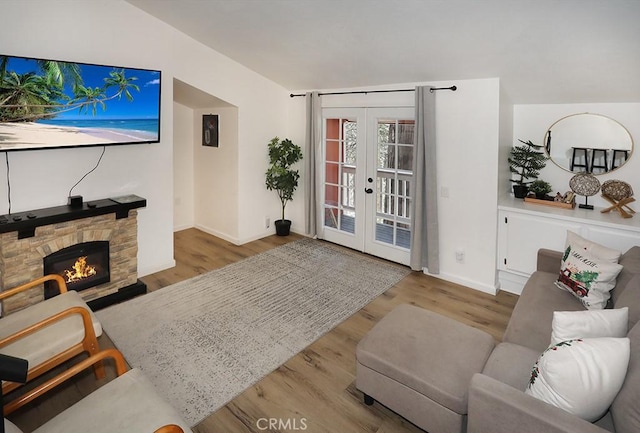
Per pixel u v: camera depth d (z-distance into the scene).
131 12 3.79
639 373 1.55
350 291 3.99
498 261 3.92
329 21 3.26
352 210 5.19
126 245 3.77
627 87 3.23
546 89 3.58
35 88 3.12
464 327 2.44
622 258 2.69
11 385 2.29
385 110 4.58
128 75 3.66
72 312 2.34
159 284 4.10
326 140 5.30
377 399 2.28
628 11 2.31
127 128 3.75
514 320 2.56
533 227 3.65
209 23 3.86
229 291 3.96
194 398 2.46
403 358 2.19
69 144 3.39
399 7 2.82
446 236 4.21
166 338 3.11
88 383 2.59
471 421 1.76
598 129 3.68
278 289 4.02
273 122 5.45
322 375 2.71
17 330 2.35
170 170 4.33
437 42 3.20
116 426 1.67
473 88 3.78
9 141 3.06
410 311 2.63
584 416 1.59
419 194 4.18
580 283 2.67
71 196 3.60
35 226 3.17
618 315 1.88
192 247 5.22
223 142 5.29
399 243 4.75
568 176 3.91
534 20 2.61
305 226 5.50
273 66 4.69
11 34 3.12
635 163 3.54
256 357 2.89
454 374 2.05
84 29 3.50
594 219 3.32
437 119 4.07
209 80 4.56
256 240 5.54
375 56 3.75
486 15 2.68
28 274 3.22
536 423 1.56
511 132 4.13
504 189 4.08
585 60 2.95
